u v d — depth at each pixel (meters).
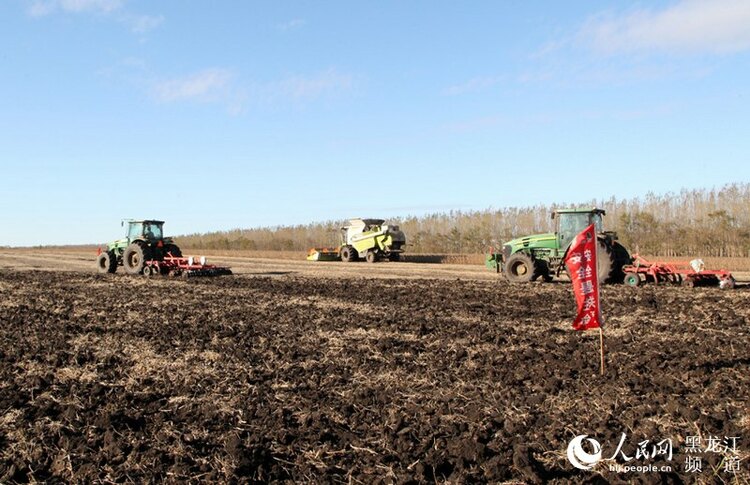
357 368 7.56
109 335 9.87
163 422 5.63
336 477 4.51
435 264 30.47
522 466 4.48
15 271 25.50
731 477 4.38
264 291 16.59
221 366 7.74
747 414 5.57
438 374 7.19
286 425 5.57
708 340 8.76
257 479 4.50
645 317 11.01
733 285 15.61
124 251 22.94
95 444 5.13
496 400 6.14
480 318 11.35
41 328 10.56
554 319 11.12
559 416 5.63
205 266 21.47
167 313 12.32
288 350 8.62
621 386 6.48
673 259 29.03
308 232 62.66
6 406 6.12
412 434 5.26
